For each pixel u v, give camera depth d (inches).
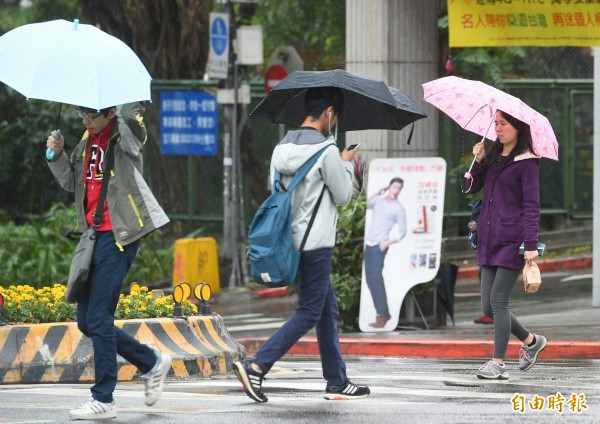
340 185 847.7
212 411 842.2
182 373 1088.2
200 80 2568.9
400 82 1628.9
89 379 1051.9
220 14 2155.5
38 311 1098.7
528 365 1062.4
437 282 1598.2
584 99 2714.1
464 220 2630.4
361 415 818.2
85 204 828.0
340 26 2923.2
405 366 1224.2
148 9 2637.8
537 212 988.6
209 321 1170.6
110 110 816.3
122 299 1160.2
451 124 2640.3
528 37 1610.5
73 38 802.8
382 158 1584.6
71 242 2266.2
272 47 3024.1
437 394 941.2
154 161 2655.0
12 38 813.2
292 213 845.2
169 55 2667.3
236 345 1193.4
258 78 2847.0
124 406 879.1
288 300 2102.6
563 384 1015.0
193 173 2618.1
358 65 1638.8
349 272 1581.0
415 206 1535.4
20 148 2965.1
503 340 1026.7
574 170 2716.5
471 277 2348.7
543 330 1481.3
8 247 2213.3
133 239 810.8
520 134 999.0
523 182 992.2
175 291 1155.9
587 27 1612.9
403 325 1571.1
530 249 986.1
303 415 817.5
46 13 3585.1
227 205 2218.3
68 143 2957.7
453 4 1610.5
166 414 830.5
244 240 2231.8
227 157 2222.0
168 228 2642.7
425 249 1530.5
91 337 817.5
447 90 1056.2
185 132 2348.7
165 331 1105.4
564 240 2630.4
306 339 1421.0
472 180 1025.5
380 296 1531.7
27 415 838.5
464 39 1611.7
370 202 1549.0
